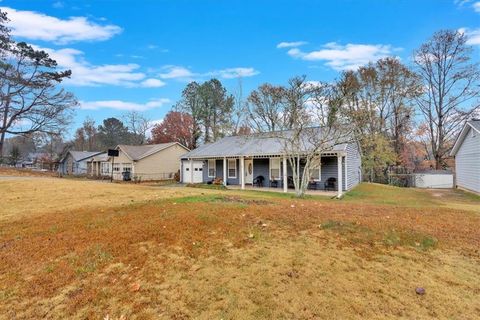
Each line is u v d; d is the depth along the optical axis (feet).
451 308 10.27
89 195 35.35
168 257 13.92
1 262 14.16
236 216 19.74
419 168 98.32
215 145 77.10
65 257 14.33
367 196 48.47
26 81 91.04
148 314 9.95
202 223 18.25
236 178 69.15
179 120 142.10
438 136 88.53
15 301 10.98
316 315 9.83
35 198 33.12
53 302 10.82
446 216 21.17
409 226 18.01
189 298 10.80
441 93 87.04
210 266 13.05
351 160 60.29
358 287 11.50
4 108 89.51
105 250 14.78
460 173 62.64
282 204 25.44
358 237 16.19
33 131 95.71
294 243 15.39
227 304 10.42
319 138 48.60
